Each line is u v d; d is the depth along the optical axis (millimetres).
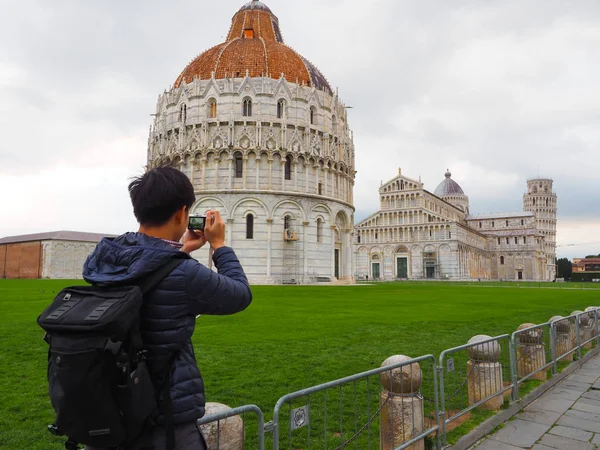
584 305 35812
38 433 8461
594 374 13906
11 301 33625
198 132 72312
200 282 3545
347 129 84938
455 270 137250
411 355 15055
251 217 70312
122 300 3094
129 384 3035
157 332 3377
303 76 78750
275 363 13844
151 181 3889
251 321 23422
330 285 69438
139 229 4070
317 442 8352
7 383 11719
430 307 32125
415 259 143875
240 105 71938
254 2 93188
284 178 71500
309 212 72625
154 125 82500
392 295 45562
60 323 2994
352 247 83812
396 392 7680
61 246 112500
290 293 46656
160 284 3424
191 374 3615
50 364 3076
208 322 23031
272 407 9977
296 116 73375
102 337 2916
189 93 74500
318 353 15328
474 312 28891
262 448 5145
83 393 2879
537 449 8242
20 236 128625
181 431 3504
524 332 12180
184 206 4031
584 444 8461
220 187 70500
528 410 10445
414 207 145750
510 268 184875
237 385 11469
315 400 10578
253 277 69000
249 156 71188
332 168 77000
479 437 8773
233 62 76688
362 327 21375
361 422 9305
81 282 71125
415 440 7426
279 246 70250
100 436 3029
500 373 10406
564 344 14961
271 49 80312
